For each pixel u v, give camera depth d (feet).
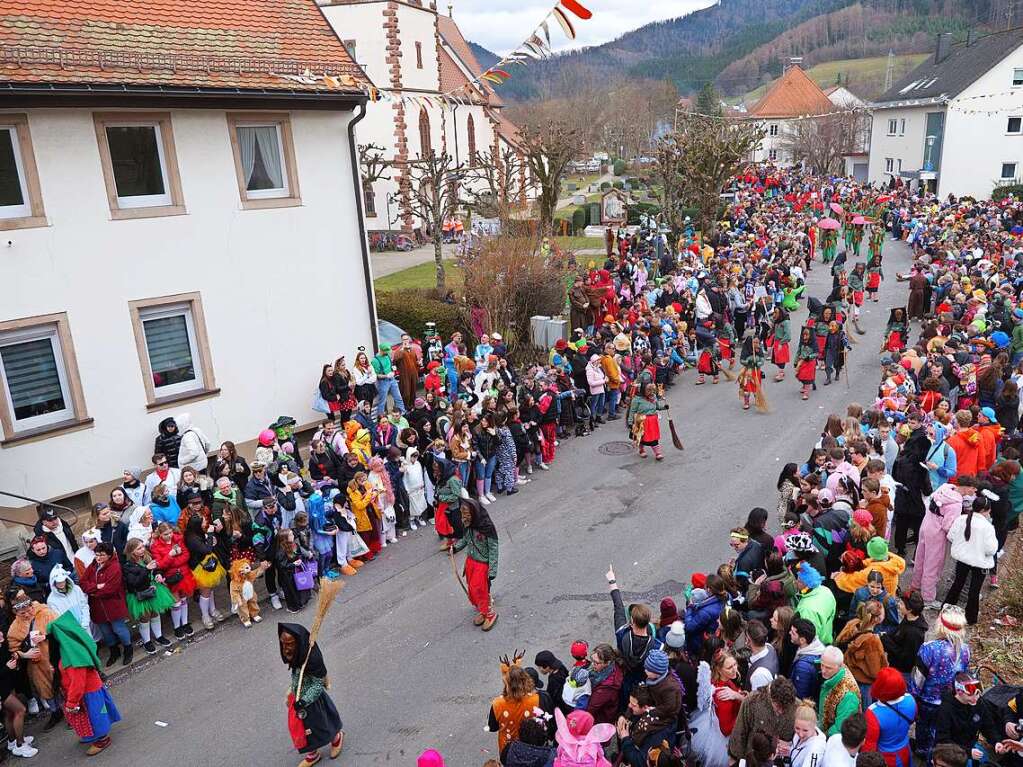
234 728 26.32
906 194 140.77
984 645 27.81
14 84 34.88
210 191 43.34
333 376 47.09
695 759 21.06
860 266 74.49
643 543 36.96
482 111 163.22
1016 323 54.44
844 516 28.35
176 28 43.96
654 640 22.18
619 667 22.16
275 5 49.96
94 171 38.63
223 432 45.50
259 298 46.34
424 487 40.68
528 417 45.91
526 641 30.04
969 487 27.99
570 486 44.06
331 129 48.80
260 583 35.96
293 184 47.24
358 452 39.73
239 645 31.19
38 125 36.58
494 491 43.83
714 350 61.21
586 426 53.21
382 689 27.73
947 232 102.89
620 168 249.34
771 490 41.78
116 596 29.48
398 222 131.34
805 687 21.56
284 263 47.32
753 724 19.25
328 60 48.85
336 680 28.32
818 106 253.85
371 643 30.53
